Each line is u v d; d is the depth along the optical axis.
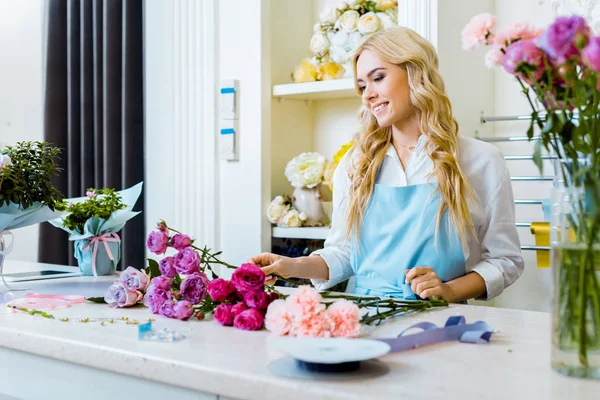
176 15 3.40
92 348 1.25
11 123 4.43
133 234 3.54
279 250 3.27
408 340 1.16
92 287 2.03
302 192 3.07
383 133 2.30
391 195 2.21
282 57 3.32
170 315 1.49
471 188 2.16
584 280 1.00
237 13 3.21
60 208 2.26
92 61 3.77
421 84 2.18
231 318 1.41
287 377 1.02
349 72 3.05
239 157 3.22
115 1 3.60
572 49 0.96
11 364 1.44
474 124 2.98
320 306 1.24
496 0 3.06
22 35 4.38
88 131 3.76
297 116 3.39
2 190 1.97
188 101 3.38
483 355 1.15
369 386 0.97
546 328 1.38
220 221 3.31
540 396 0.92
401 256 2.18
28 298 1.74
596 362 1.00
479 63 3.02
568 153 1.02
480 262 2.19
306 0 3.45
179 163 3.42
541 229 2.68
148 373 1.16
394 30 2.24
